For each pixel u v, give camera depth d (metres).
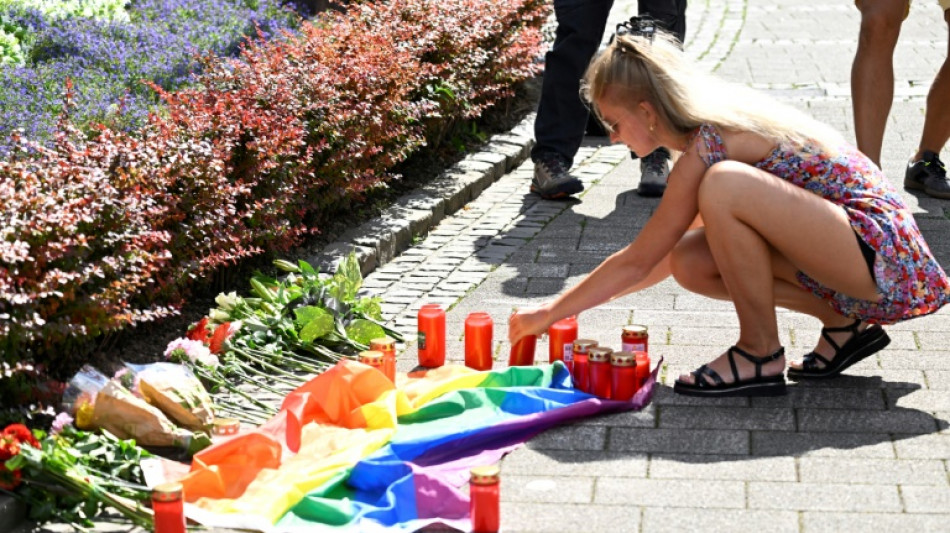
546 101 7.22
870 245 4.23
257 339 4.87
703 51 11.24
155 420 4.04
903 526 3.48
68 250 4.19
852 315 4.38
